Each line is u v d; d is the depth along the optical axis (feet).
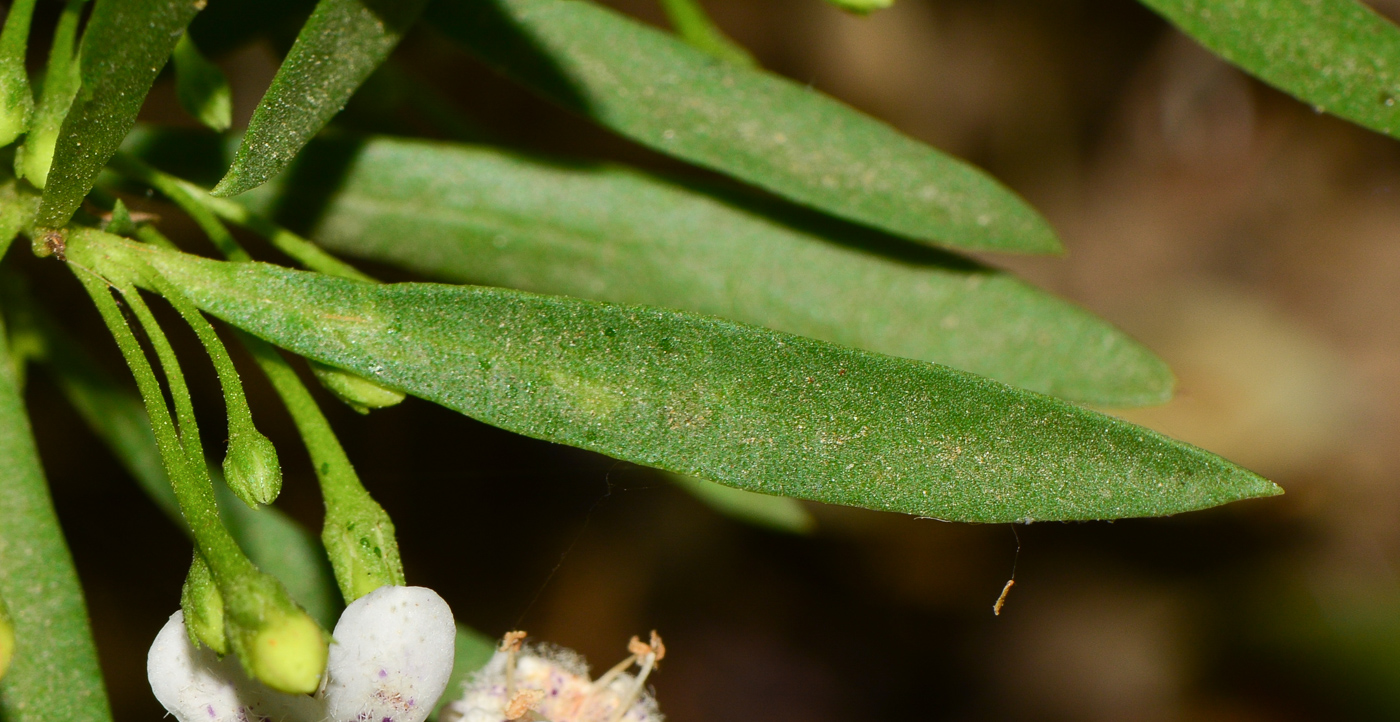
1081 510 0.55
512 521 0.97
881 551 1.08
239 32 0.64
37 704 0.60
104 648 0.88
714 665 1.05
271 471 0.55
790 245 0.66
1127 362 0.65
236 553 0.53
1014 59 1.18
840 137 0.64
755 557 1.05
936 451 0.56
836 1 0.60
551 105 1.07
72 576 0.61
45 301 0.88
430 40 0.78
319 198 0.65
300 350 0.56
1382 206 1.23
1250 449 1.17
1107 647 1.09
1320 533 1.13
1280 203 1.24
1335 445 1.16
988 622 1.09
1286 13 0.61
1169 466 0.55
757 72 0.64
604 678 0.61
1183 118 1.23
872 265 0.66
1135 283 1.22
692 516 1.03
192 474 0.54
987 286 0.66
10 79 0.57
